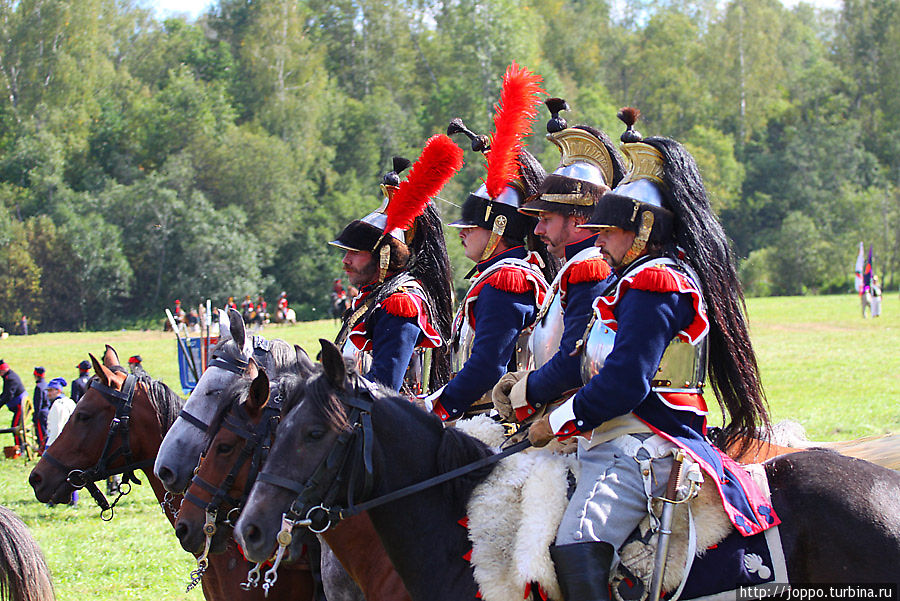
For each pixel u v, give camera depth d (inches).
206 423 225.8
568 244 193.3
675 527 149.9
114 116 2610.7
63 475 256.8
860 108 3339.1
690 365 153.9
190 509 202.5
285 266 2596.0
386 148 2723.9
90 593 340.5
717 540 148.3
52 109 2541.8
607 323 158.2
